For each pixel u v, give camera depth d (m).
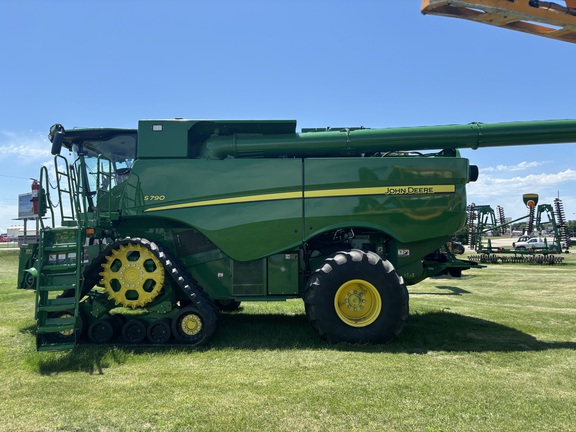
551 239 39.06
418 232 5.73
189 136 5.93
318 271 5.39
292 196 5.70
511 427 2.99
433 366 4.37
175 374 4.13
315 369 4.26
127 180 5.79
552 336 5.74
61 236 5.17
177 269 5.41
